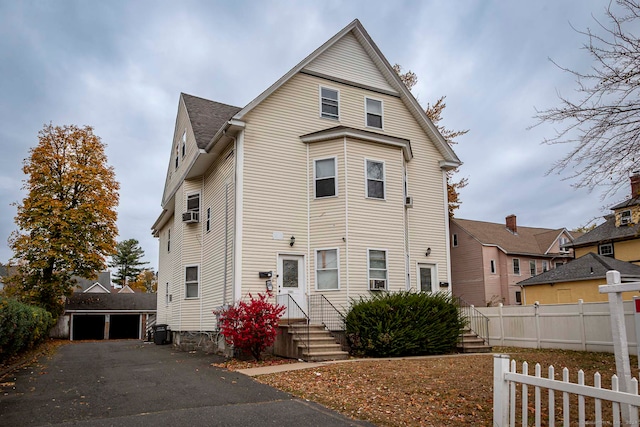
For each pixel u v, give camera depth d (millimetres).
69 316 38281
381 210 16625
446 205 19359
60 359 14711
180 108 21828
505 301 37031
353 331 14211
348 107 17953
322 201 16219
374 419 6582
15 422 6398
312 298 15570
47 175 29016
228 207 15914
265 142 15938
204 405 7340
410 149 17938
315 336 13555
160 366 12242
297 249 15797
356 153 16500
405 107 19328
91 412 6941
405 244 16906
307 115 16984
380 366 11094
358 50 18672
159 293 27406
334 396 7953
